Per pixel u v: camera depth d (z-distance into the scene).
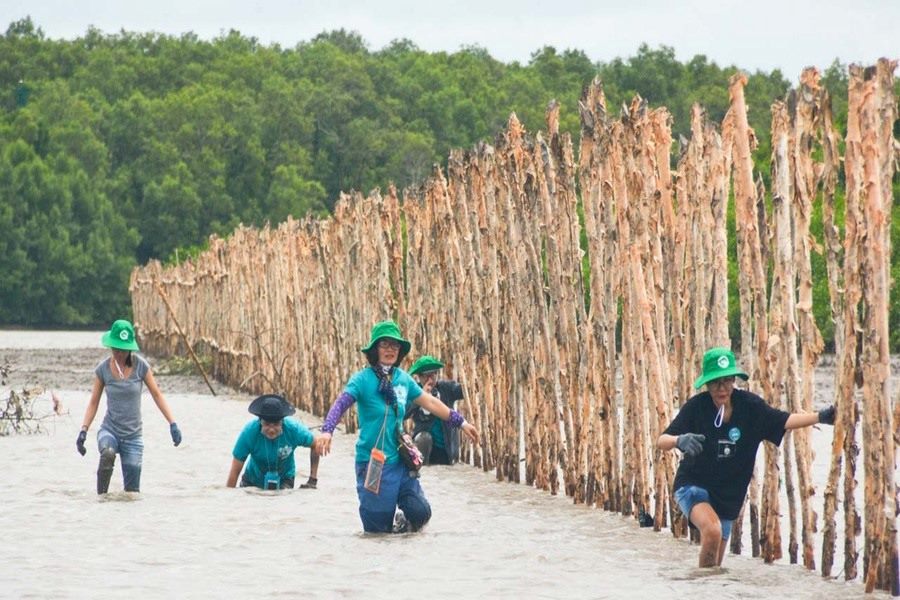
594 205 34.47
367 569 26.47
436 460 45.59
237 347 89.75
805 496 27.08
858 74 24.94
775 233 27.56
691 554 28.39
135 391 36.66
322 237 65.19
